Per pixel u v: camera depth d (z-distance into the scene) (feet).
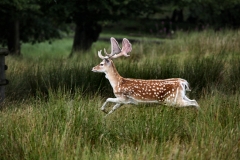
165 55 120.98
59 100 60.34
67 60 117.50
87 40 162.81
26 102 74.49
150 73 83.56
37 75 83.46
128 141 55.62
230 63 93.09
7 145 52.70
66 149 50.88
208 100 66.85
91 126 57.21
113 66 64.80
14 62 109.50
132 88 63.57
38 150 50.03
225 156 48.83
